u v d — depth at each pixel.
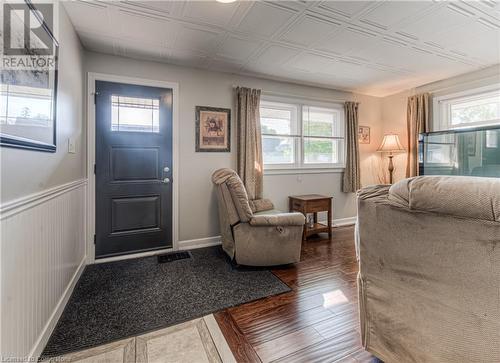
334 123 4.07
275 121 3.60
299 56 2.74
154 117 2.83
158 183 2.87
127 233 2.74
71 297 1.91
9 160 1.03
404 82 3.63
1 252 0.96
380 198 1.15
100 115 2.59
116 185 2.68
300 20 2.05
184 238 3.02
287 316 1.69
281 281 2.20
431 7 1.89
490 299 0.80
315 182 3.87
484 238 0.80
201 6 1.84
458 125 3.44
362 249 1.23
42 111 1.38
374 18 2.04
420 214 0.97
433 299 0.95
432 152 2.95
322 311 1.75
